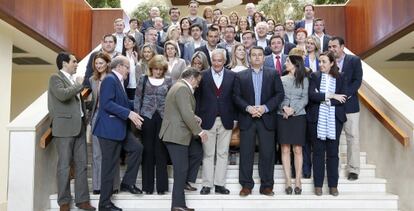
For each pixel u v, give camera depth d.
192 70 4.01
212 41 5.57
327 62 4.27
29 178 4.03
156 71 4.31
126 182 4.22
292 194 4.30
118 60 4.09
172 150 3.95
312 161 4.39
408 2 6.28
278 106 4.29
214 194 4.31
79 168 4.09
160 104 4.29
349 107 4.46
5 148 6.68
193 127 3.86
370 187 4.52
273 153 4.26
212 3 14.52
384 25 7.33
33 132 4.08
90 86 4.68
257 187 4.61
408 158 4.05
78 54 8.87
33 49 7.88
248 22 7.67
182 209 3.87
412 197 3.96
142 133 4.30
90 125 4.69
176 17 7.53
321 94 4.18
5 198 6.64
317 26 6.08
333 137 4.15
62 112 4.01
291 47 5.76
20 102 10.19
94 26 9.86
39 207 4.17
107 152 3.90
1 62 6.56
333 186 4.25
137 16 11.53
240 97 4.29
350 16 9.45
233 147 4.94
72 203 4.29
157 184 4.30
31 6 6.45
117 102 3.99
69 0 8.26
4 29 6.49
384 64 9.61
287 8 10.92
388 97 4.71
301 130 4.24
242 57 4.95
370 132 5.05
